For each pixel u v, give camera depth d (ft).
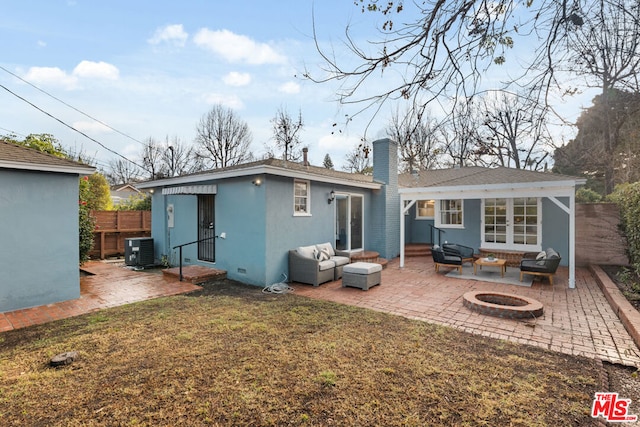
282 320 17.79
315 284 25.98
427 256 41.34
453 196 31.01
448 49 9.50
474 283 27.25
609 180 38.17
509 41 9.25
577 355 13.62
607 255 33.32
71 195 21.71
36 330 16.28
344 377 11.66
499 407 9.93
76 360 12.93
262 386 11.03
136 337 15.28
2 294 18.95
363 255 34.53
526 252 34.76
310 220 30.40
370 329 16.53
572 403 10.16
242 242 27.43
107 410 9.72
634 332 15.12
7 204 19.10
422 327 16.83
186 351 13.75
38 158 20.52
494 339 15.30
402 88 10.08
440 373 11.98
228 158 97.66
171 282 26.99
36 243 20.20
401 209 34.27
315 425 9.09
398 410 9.77
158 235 37.06
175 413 9.57
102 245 42.24
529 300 20.04
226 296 22.99
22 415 9.50
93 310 19.54
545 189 26.58
